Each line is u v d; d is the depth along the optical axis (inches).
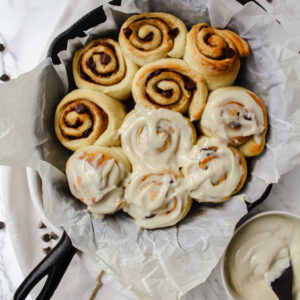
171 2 19.8
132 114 19.5
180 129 19.1
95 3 22.4
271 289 21.0
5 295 24.5
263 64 19.6
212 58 19.1
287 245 21.1
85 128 19.4
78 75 19.9
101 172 18.7
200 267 18.7
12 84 18.6
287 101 19.1
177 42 19.7
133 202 19.1
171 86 19.2
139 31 19.5
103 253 19.2
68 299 22.8
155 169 18.9
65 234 19.3
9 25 25.4
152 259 19.1
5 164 18.6
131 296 22.0
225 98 19.0
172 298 18.9
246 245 21.2
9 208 22.8
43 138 19.5
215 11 19.4
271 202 22.0
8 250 24.7
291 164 18.9
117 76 19.8
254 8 19.0
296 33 22.6
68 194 19.6
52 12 25.0
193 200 20.4
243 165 19.2
